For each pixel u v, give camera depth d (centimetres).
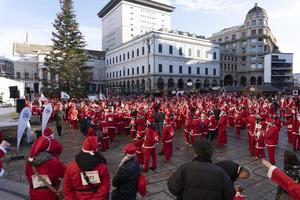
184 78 7044
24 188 779
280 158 1197
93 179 368
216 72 7806
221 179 308
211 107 2095
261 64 8850
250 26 9075
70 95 4488
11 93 2355
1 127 1392
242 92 5484
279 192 439
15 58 8869
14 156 1152
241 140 1614
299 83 11812
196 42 7294
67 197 370
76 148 1397
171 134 1145
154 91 5469
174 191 324
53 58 4603
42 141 468
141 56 6994
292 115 1595
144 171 994
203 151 323
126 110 1906
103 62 9675
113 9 10719
